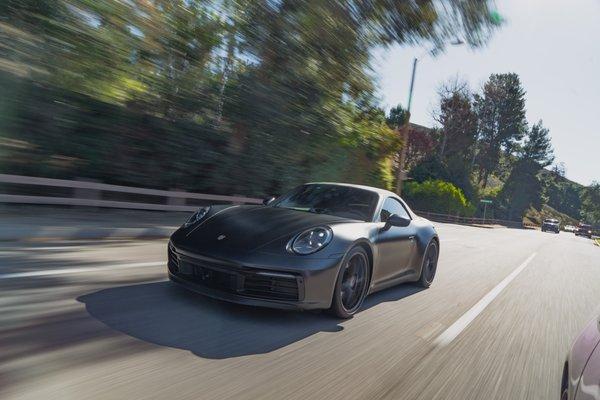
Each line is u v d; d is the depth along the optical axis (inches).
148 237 310.8
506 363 154.7
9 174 332.5
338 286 161.3
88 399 93.7
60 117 349.1
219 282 153.4
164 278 194.9
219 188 494.6
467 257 450.0
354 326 167.2
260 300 147.3
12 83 321.1
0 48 311.1
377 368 132.5
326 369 126.0
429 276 259.8
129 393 98.0
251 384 110.1
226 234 159.0
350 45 507.5
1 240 236.1
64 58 339.6
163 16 402.0
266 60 490.3
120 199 414.0
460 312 213.8
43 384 97.7
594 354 88.8
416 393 120.3
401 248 209.2
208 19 442.0
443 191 1644.9
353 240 165.5
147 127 410.3
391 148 766.5
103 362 111.2
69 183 336.2
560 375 151.3
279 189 563.8
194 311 155.6
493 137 2960.1
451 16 468.4
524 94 2938.0
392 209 216.1
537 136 3329.2
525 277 365.4
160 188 440.1
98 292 165.0
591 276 451.8
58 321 133.6
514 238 1026.7
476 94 2812.5
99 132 374.9
